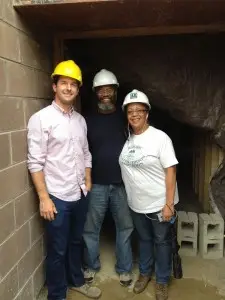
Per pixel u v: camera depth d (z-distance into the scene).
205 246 2.69
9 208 1.71
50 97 2.39
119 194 2.27
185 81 2.60
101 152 2.20
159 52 2.60
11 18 1.73
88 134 2.21
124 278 2.35
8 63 1.68
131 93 1.99
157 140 1.97
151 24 2.23
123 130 2.19
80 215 2.10
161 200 2.04
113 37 2.54
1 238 1.63
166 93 2.65
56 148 1.87
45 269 2.30
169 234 2.16
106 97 2.17
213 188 2.97
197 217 2.76
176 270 2.22
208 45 2.54
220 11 1.96
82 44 2.70
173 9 1.91
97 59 2.73
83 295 2.25
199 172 3.66
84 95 3.08
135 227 2.32
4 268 1.66
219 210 2.92
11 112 1.71
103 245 2.97
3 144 1.63
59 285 2.05
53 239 1.95
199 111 2.65
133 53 2.64
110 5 1.82
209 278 2.44
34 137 1.84
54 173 1.89
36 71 2.10
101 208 2.30
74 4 1.80
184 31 2.28
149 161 1.97
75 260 2.22
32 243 2.05
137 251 2.84
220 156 3.04
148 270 2.32
